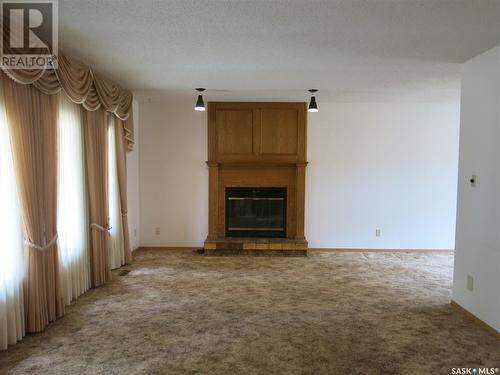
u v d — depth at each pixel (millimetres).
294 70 3727
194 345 2697
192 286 4047
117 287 3984
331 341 2775
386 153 5734
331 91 4742
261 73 3834
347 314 3301
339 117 5711
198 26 2566
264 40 2836
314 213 5797
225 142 5676
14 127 2520
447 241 5777
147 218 5801
